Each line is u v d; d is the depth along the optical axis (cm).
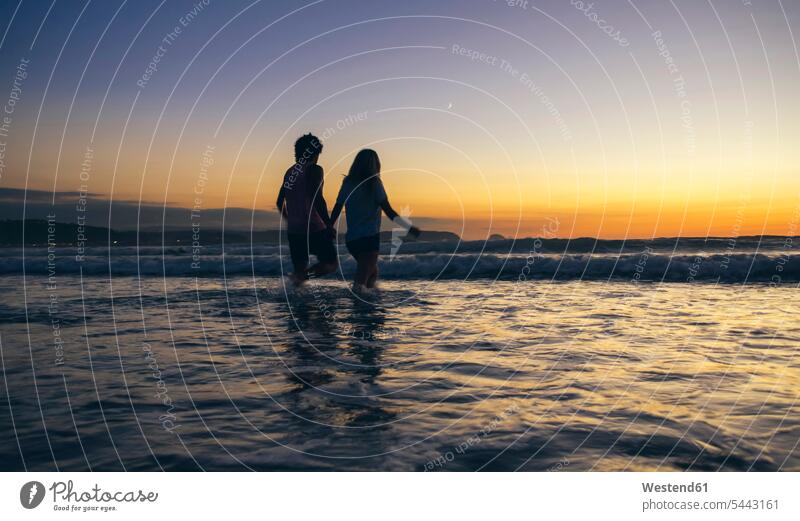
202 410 261
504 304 615
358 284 680
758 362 341
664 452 210
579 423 240
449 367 339
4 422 247
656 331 450
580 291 741
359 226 662
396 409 261
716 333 439
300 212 676
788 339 412
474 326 478
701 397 271
